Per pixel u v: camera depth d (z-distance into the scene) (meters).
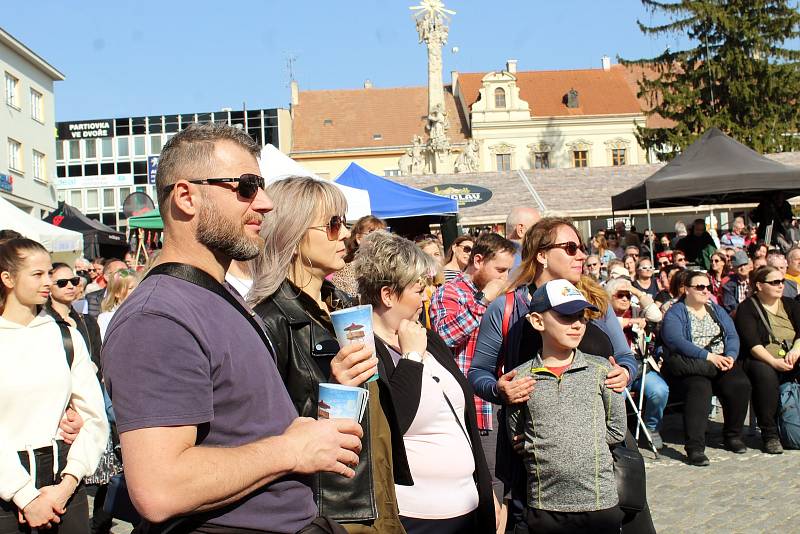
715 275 11.34
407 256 3.28
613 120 58.47
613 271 9.28
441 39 45.34
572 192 24.12
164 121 73.81
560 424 3.57
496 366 4.14
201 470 1.72
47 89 38.81
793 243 14.08
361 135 60.84
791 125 30.44
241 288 3.54
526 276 4.23
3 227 12.20
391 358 3.19
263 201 2.05
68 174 74.81
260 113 68.88
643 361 7.52
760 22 30.48
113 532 5.96
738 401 7.39
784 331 7.58
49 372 3.49
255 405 1.91
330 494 2.53
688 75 31.58
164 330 1.78
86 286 10.66
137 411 1.72
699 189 12.25
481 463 3.38
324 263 2.85
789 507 5.61
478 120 58.19
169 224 2.01
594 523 3.53
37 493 3.35
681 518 5.47
